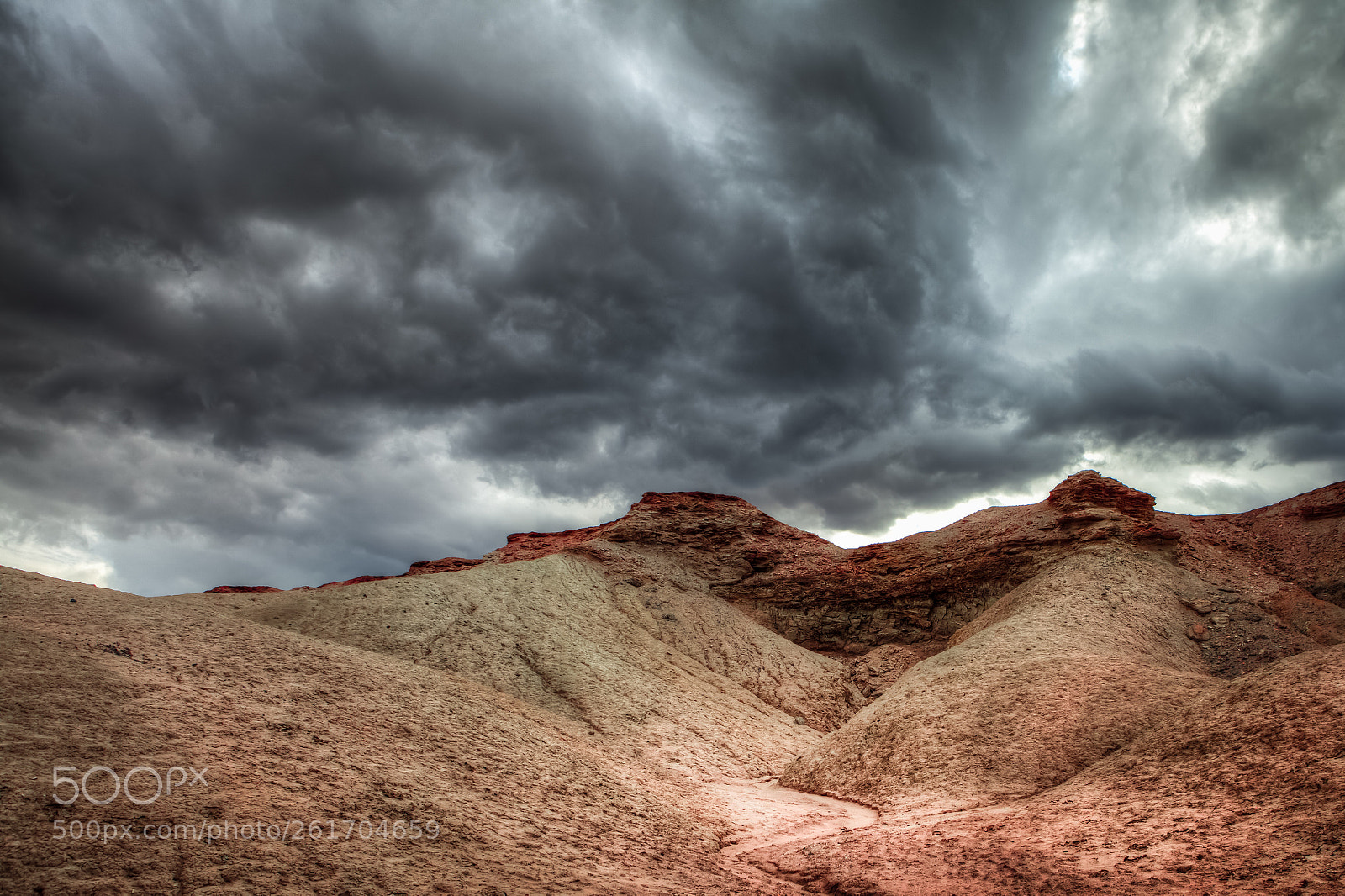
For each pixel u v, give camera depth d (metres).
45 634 19.23
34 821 10.58
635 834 20.27
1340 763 17.64
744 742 45.28
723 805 29.64
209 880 10.58
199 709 17.42
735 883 18.30
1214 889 14.41
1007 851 19.27
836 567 80.81
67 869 9.75
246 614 46.75
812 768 36.44
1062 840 19.28
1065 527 63.69
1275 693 22.83
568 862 16.00
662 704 47.44
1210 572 60.75
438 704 25.83
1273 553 67.75
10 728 13.15
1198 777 20.64
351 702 22.52
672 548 85.94
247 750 16.03
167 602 29.52
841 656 72.19
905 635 70.94
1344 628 47.78
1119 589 50.50
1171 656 42.78
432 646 45.91
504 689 42.78
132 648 20.48
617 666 52.50
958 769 28.86
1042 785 25.92
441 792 17.81
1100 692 31.39
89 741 13.70
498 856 15.04
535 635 53.09
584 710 42.84
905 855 20.50
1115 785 22.66
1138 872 16.06
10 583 24.45
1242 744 21.08
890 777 30.77
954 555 72.06
